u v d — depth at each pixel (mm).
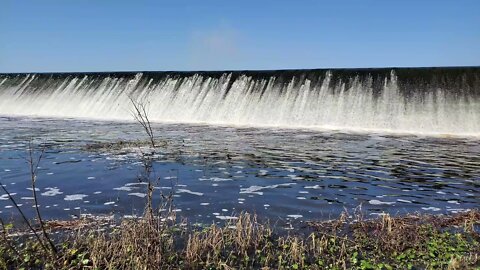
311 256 8469
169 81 42188
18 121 36906
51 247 7969
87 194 13141
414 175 16328
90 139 25250
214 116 37375
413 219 10711
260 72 39000
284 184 14742
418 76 33281
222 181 15055
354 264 8062
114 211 11391
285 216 11211
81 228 9828
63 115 43094
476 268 7586
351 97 34219
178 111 39094
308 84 36375
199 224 10328
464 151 21891
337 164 18297
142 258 7762
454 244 8953
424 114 31078
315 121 33750
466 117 29938
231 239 9203
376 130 30906
